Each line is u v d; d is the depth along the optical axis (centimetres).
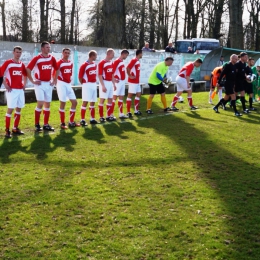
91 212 417
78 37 3725
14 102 736
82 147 678
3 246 347
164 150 671
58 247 347
